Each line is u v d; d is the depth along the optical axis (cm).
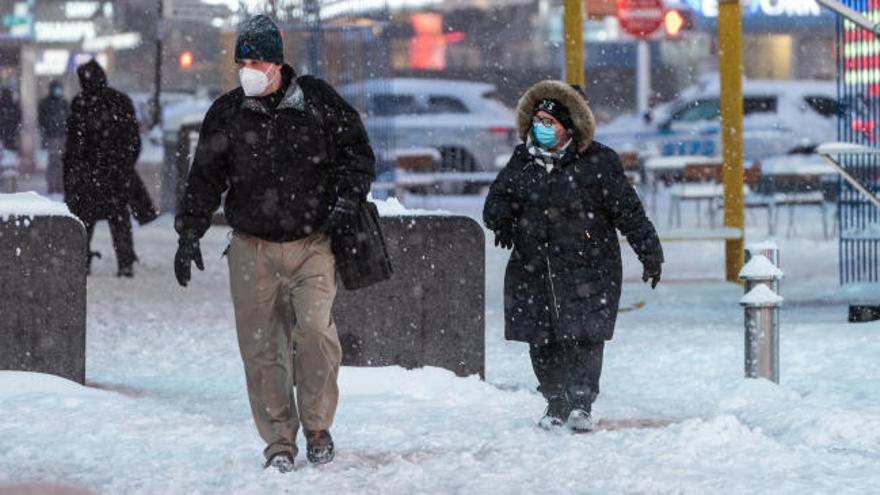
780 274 2831
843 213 4375
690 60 11944
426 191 8275
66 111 8369
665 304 4509
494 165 8944
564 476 2027
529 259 2441
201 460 2166
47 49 11988
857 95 4219
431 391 2850
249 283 2072
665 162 7888
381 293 2967
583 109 2423
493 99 9244
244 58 2038
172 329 3869
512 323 2453
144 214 5159
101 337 3716
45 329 2797
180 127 7456
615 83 11731
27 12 10488
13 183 8656
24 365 2795
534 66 12962
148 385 2981
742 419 2558
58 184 8394
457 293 2984
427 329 2980
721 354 3278
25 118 10000
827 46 11975
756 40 11969
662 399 2809
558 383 2438
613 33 11712
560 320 2406
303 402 2098
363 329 2964
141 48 11288
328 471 2064
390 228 2975
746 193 7562
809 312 4203
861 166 4281
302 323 2064
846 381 2919
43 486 1998
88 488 1986
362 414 2588
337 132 2070
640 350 3400
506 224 2448
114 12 11469
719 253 6100
